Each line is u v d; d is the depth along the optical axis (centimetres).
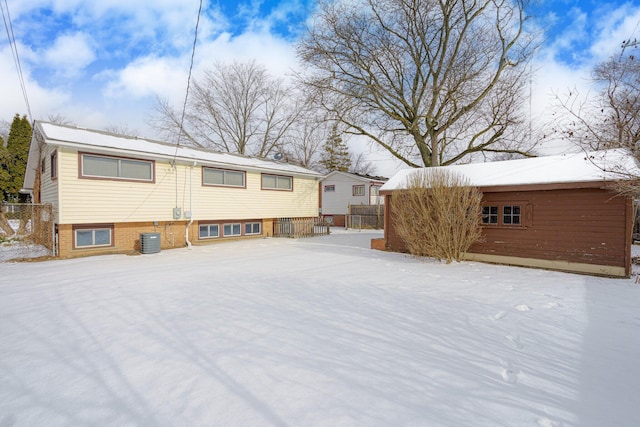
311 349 325
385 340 349
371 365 291
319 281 639
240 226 1503
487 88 1584
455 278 683
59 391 253
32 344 342
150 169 1145
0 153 1912
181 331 374
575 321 417
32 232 1064
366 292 556
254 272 730
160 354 316
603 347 337
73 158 956
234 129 2994
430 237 883
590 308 475
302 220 1703
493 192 902
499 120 1683
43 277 678
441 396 243
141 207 1117
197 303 488
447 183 880
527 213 841
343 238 1622
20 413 225
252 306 473
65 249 961
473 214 877
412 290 573
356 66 1728
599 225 736
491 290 579
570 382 265
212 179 1343
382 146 1950
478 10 1547
